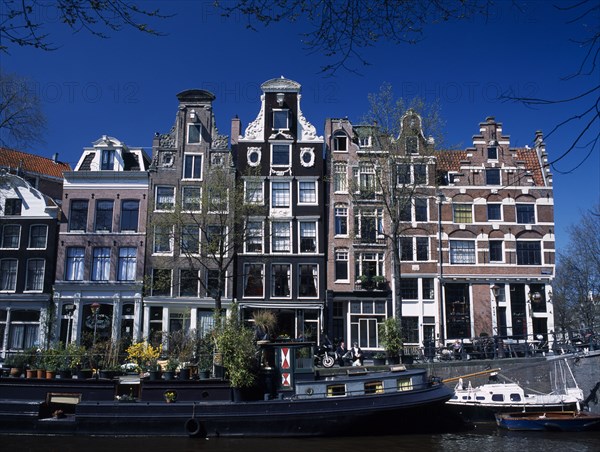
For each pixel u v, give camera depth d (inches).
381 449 610.9
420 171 1279.5
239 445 626.5
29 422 693.3
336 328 1249.4
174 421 677.9
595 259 1507.1
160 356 886.4
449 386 908.6
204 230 1112.2
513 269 1264.8
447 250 1267.2
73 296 1218.6
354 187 1190.9
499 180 1312.7
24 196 1272.1
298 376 711.1
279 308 1223.5
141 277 1227.2
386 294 1237.1
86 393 714.2
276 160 1309.1
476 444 648.4
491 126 1334.9
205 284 1227.2
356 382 698.2
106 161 1298.0
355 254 1263.5
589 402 815.7
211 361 751.7
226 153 1295.5
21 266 1235.9
